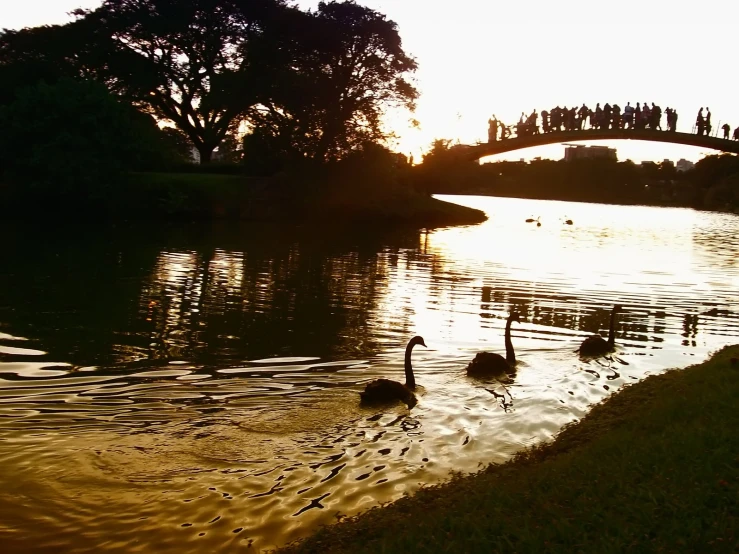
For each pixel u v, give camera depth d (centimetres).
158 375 1023
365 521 579
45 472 675
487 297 1817
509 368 1091
